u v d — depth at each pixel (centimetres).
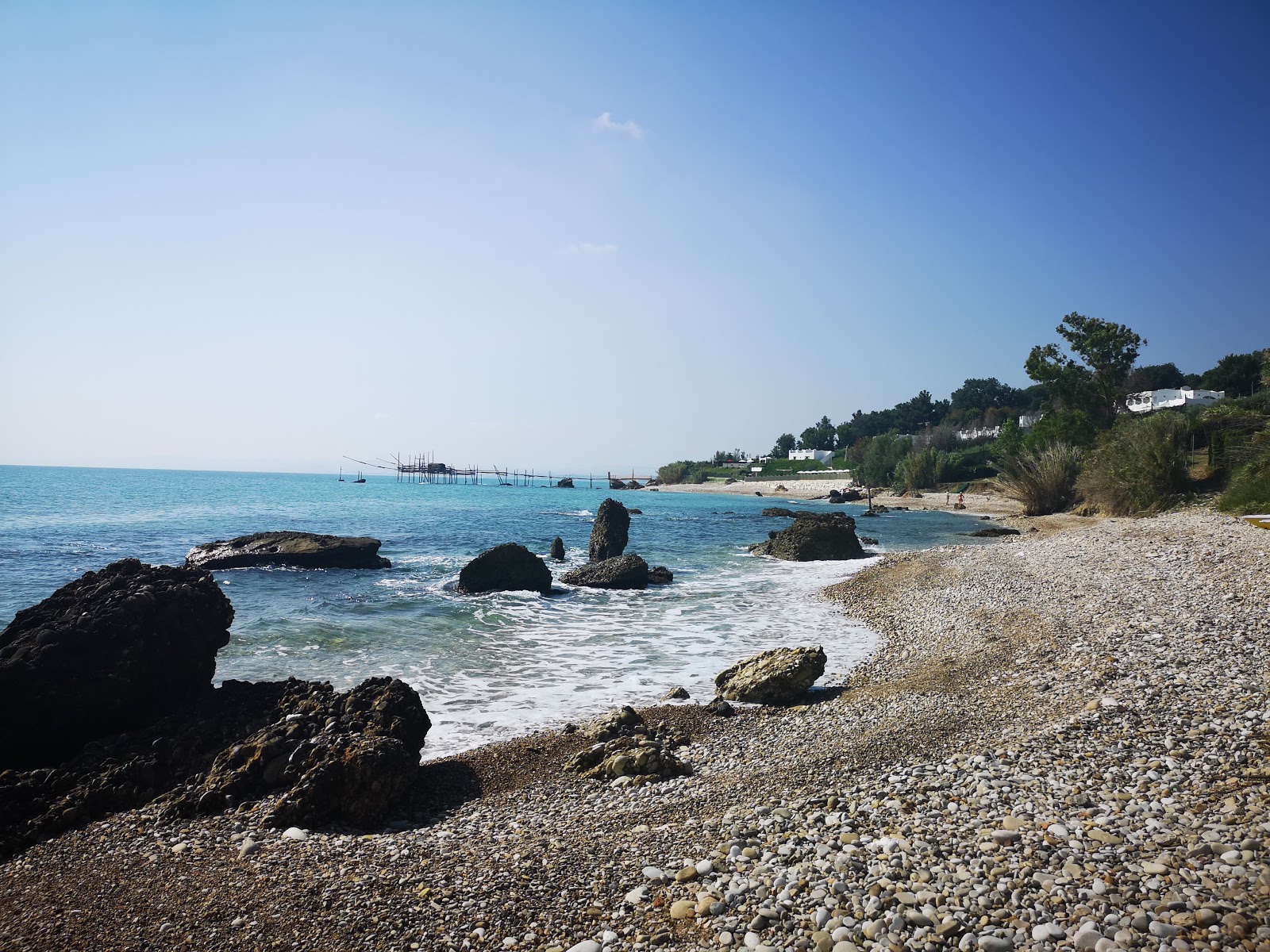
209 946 545
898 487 9900
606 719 1118
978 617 1767
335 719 999
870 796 753
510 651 1695
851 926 504
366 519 6072
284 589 2545
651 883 607
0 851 746
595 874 631
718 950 496
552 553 3606
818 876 579
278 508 7356
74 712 970
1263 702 880
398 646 1727
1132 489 4206
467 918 567
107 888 656
